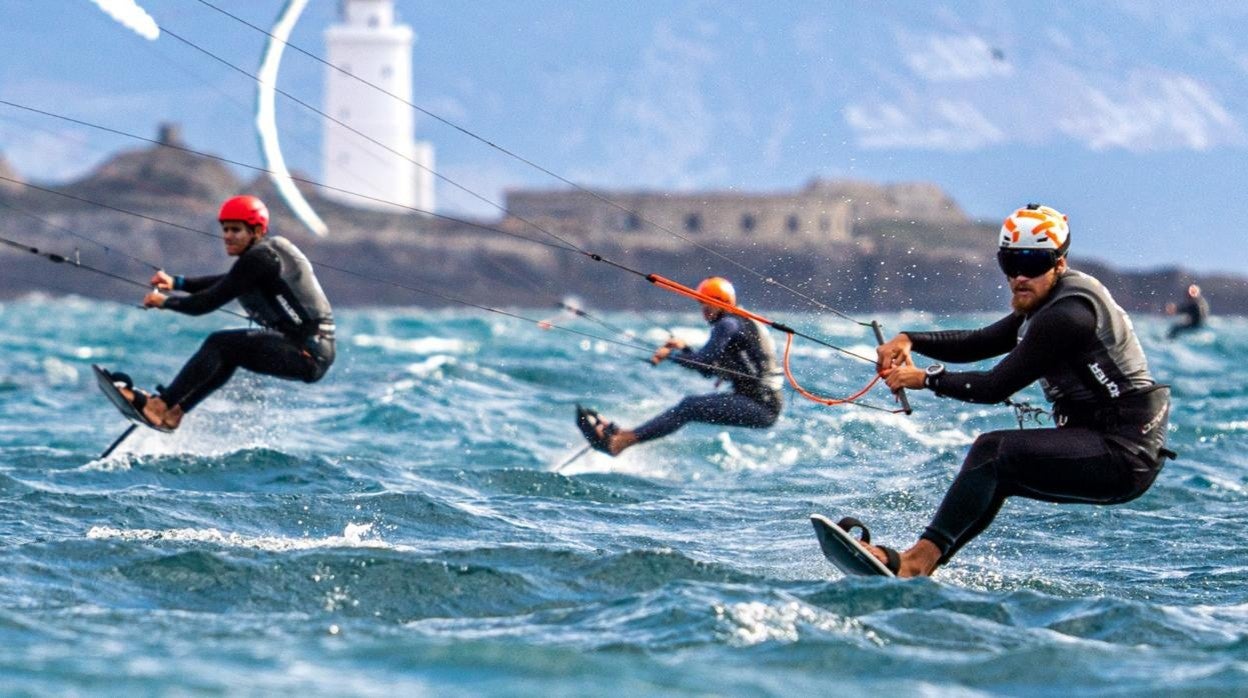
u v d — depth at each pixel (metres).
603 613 25.05
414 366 99.19
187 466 43.72
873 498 42.28
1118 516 38.75
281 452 45.59
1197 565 33.03
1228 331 198.12
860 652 21.88
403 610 26.16
